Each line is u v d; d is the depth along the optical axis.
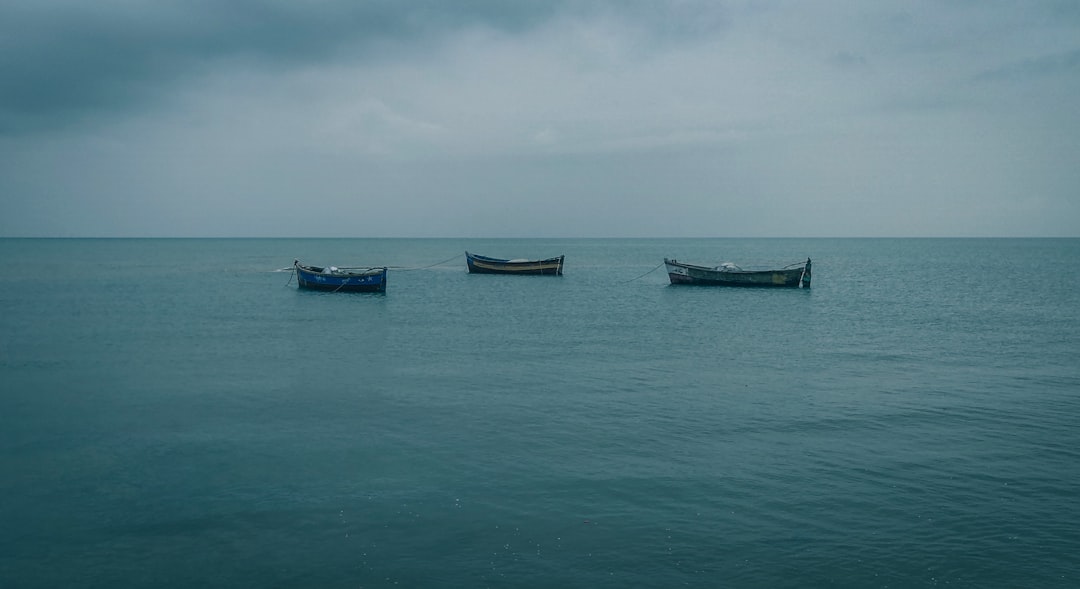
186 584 14.01
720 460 20.27
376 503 17.52
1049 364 33.94
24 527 16.39
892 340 41.94
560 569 14.38
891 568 14.27
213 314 55.78
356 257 189.38
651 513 16.81
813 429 23.22
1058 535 15.51
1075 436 22.20
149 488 18.55
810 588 13.63
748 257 192.50
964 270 118.69
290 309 59.62
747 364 34.44
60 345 40.41
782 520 16.36
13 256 181.62
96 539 15.81
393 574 14.25
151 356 36.91
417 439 22.34
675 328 47.72
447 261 163.25
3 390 29.00
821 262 156.50
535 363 34.75
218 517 16.81
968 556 14.68
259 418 24.80
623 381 30.52
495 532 15.95
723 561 14.61
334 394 28.20
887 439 22.08
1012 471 19.20
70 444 22.05
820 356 36.59
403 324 50.00
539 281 93.12
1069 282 88.50
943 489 18.02
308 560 14.82
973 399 26.95
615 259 174.88
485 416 24.88
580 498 17.69
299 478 19.16
